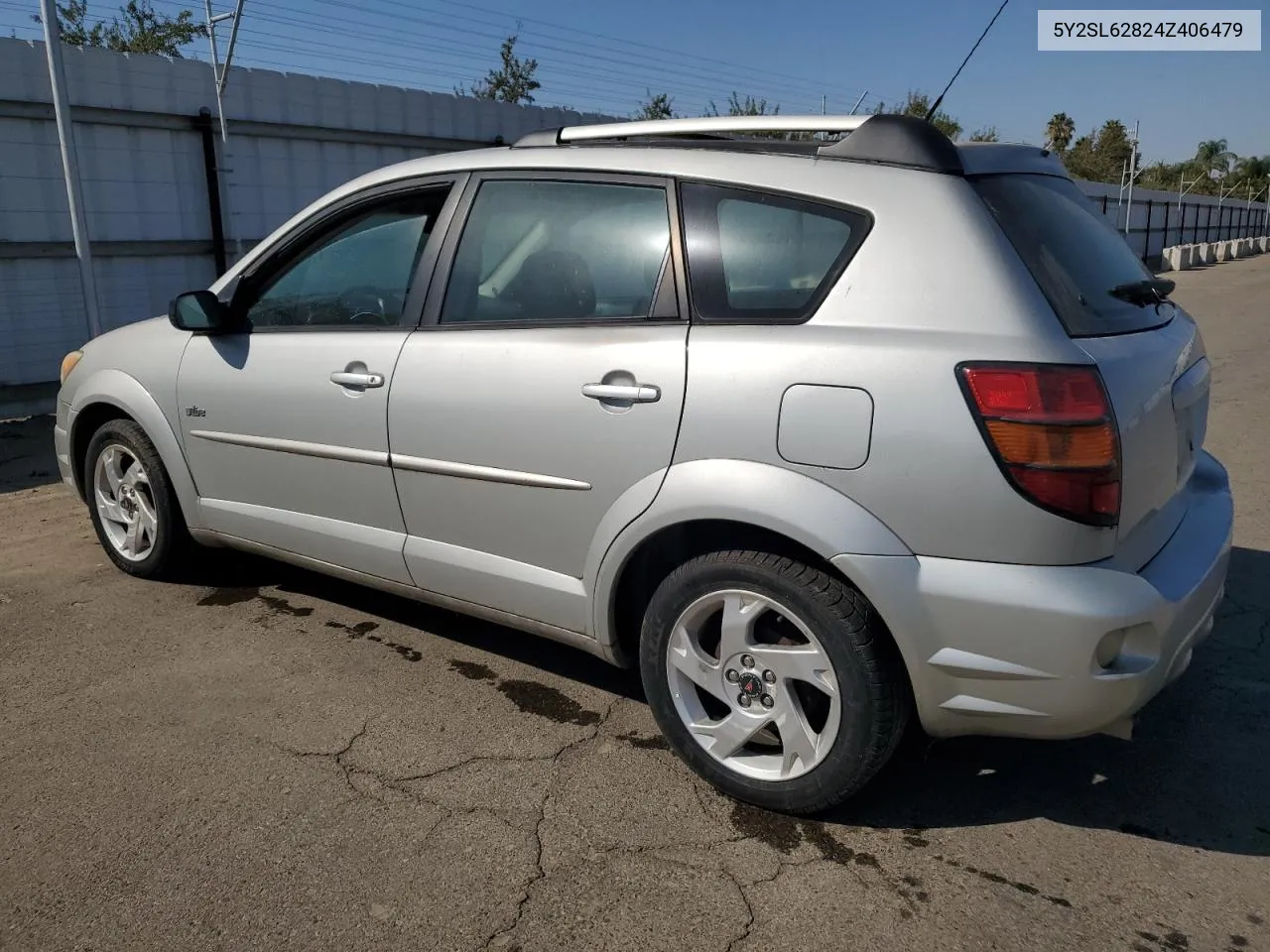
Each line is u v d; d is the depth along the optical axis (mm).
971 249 2402
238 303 3803
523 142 3301
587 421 2799
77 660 3592
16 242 8242
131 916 2285
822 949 2217
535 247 3070
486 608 3225
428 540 3307
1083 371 2279
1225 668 3592
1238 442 7312
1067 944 2234
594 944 2221
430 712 3254
